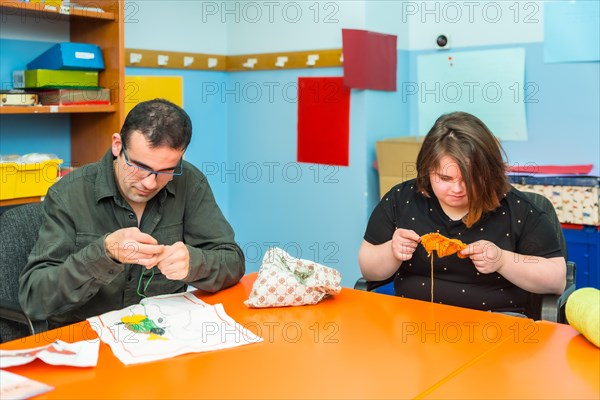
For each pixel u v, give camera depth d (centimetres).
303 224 349
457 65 327
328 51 324
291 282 156
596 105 288
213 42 358
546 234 177
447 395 107
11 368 117
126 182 159
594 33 283
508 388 110
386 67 324
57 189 168
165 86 326
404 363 121
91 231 167
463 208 182
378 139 326
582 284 278
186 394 108
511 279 169
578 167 289
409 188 194
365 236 198
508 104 312
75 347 125
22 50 269
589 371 117
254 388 110
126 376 115
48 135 282
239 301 161
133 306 155
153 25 322
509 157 315
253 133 363
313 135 337
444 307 155
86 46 262
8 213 180
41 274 149
